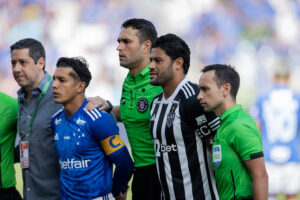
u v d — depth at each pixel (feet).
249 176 31.73
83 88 36.27
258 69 165.78
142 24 39.88
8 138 41.39
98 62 161.79
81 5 168.86
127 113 40.22
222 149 31.96
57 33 165.37
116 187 38.01
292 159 85.76
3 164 40.96
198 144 34.78
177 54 35.50
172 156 35.19
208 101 32.45
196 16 172.76
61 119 36.96
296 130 85.20
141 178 39.83
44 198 40.06
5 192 41.42
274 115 85.40
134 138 40.16
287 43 170.30
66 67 35.70
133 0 172.14
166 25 172.86
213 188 34.94
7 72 156.97
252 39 170.19
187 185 34.86
